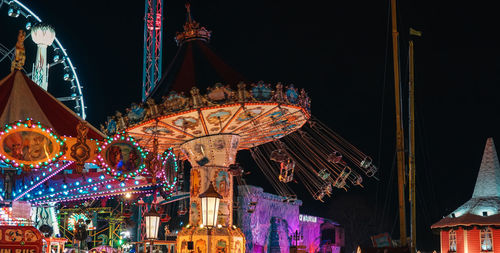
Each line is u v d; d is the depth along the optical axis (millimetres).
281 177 27016
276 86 22609
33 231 16703
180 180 25047
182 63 25141
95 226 42219
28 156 17562
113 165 18891
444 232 43094
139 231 36969
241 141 28047
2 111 19297
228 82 23734
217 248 23922
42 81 37969
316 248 73250
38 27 38125
